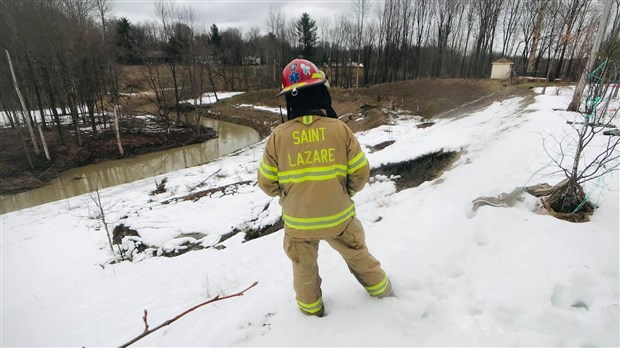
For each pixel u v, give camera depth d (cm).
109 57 2575
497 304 240
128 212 1031
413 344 212
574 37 2152
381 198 684
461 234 341
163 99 3444
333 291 284
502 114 1298
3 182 1734
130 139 2450
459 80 2558
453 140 987
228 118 3525
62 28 2234
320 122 212
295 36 5394
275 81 4956
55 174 1909
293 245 230
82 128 2642
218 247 728
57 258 807
